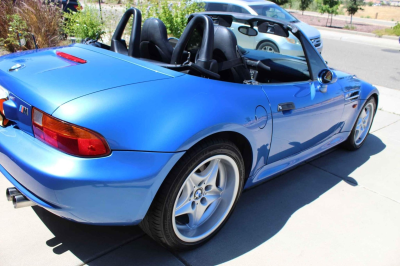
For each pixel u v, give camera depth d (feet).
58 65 7.09
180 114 6.13
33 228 7.54
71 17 20.70
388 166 12.71
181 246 7.00
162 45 8.25
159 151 5.78
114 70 6.86
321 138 10.59
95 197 5.57
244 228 8.32
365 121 13.46
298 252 7.72
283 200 9.75
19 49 19.83
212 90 6.94
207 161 6.62
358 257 7.79
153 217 6.22
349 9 75.15
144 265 6.82
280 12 29.96
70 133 5.49
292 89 8.75
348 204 9.92
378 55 38.52
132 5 20.81
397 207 10.03
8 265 6.50
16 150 5.96
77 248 7.09
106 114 5.67
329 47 41.98
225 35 8.07
